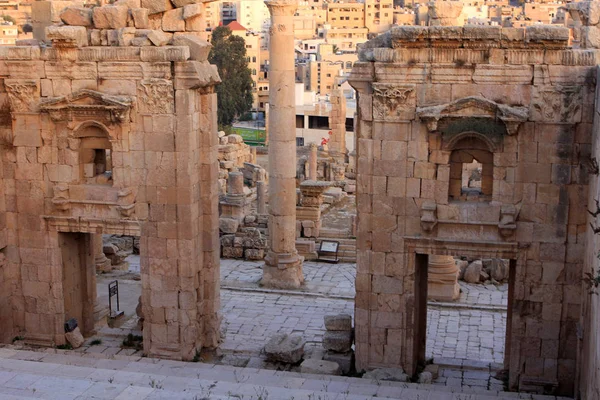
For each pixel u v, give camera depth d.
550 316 25.11
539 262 24.88
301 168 63.47
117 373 22.88
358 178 25.70
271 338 29.19
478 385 26.69
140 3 27.58
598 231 18.55
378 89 24.70
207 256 28.84
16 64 27.41
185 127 26.67
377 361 26.70
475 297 35.72
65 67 27.11
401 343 26.41
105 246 40.81
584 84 23.58
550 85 23.81
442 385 26.30
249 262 42.06
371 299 26.31
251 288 37.09
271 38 35.62
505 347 27.81
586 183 24.09
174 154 26.86
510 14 164.75
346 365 27.45
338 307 34.81
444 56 24.27
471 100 23.98
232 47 96.88
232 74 96.56
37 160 28.09
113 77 26.80
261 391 21.19
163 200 27.27
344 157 73.19
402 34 24.14
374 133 25.19
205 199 28.42
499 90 24.16
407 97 24.69
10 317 29.50
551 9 169.50
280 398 20.66
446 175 24.92
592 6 24.08
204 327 29.34
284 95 36.06
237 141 65.62
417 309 26.91
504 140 24.38
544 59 23.70
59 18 28.62
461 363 28.42
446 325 32.50
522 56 23.83
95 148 28.05
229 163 58.19
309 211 43.88
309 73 131.62
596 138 22.73
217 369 26.14
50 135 27.81
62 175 28.02
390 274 25.98
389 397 22.36
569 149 24.05
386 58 24.56
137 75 26.56
